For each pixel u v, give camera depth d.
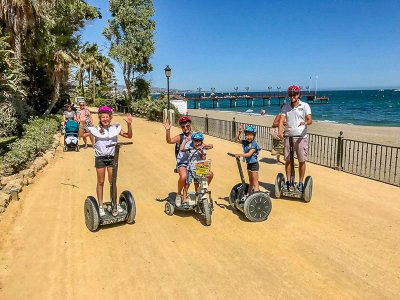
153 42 31.95
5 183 7.72
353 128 26.72
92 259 4.67
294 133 6.83
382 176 10.38
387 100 113.88
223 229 5.64
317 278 4.18
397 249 4.91
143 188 8.02
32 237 5.29
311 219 6.04
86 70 53.44
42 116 19.39
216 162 10.74
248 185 6.36
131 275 4.28
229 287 4.01
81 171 9.51
